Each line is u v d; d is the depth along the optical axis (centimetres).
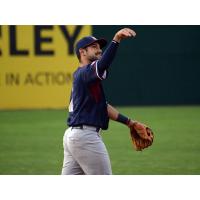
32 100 5925
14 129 4625
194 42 6131
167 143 3997
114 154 3619
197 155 3562
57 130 4547
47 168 3164
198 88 6194
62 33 5906
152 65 6112
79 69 1983
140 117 5294
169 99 6166
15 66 5888
